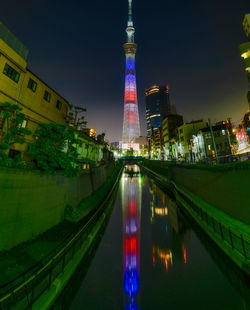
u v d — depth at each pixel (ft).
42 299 22.31
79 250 36.81
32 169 37.50
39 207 38.88
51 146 43.65
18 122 39.73
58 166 45.11
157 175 188.14
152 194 129.49
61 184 50.08
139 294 31.78
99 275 37.45
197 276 37.06
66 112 80.84
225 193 53.78
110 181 140.67
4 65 45.75
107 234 60.70
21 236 32.73
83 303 29.14
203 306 28.53
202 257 44.50
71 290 30.86
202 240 53.42
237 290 31.50
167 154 265.13
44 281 24.71
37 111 59.11
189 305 28.81
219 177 58.13
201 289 32.86
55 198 46.09
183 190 93.97
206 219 52.13
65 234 40.96
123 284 34.58
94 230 49.73
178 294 31.60
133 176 244.01
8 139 38.60
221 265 39.81
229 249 36.27
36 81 59.06
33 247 32.27
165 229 66.13
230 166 50.67
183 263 42.50
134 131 650.84
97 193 90.17
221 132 143.33
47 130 44.70
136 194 130.72
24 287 20.59
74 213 51.24
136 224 71.97
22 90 52.19
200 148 153.38
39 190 39.29
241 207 45.06
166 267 40.83
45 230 40.37
